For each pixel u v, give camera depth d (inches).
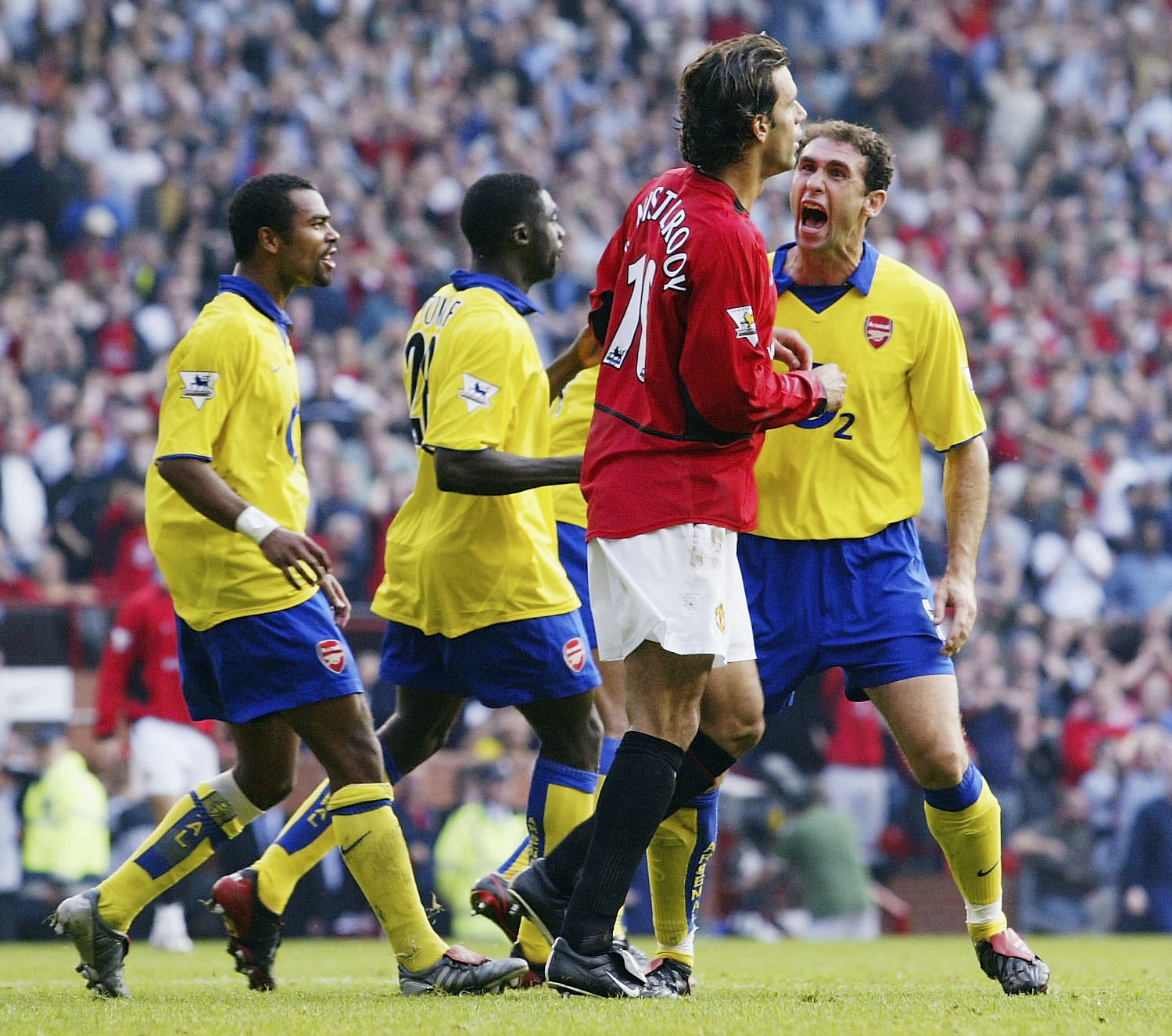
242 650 620.4
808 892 1531.7
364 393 2059.5
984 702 1749.5
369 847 610.9
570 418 821.2
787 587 641.6
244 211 664.4
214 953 1137.4
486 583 673.0
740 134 555.2
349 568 1739.7
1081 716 1828.2
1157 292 2731.3
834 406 581.0
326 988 693.3
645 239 565.6
